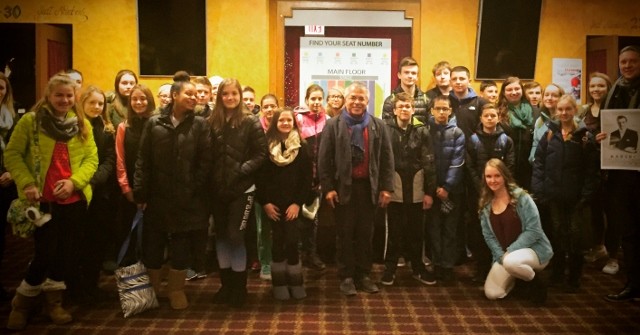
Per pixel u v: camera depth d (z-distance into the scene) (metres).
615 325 3.87
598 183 4.46
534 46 6.39
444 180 4.72
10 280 4.77
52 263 3.74
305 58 6.45
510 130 5.05
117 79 4.90
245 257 4.21
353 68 6.48
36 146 3.72
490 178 4.38
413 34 6.41
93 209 4.21
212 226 5.37
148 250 4.09
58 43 6.45
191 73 6.30
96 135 4.27
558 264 4.70
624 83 4.30
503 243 4.41
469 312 4.12
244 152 4.11
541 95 5.49
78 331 3.69
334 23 6.42
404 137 4.71
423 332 3.73
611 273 5.08
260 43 6.33
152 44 6.25
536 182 4.60
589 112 5.08
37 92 6.13
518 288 4.46
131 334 3.65
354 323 3.88
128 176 4.37
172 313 4.05
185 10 6.23
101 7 6.25
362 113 4.48
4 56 7.39
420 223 4.77
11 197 4.30
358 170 4.49
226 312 4.08
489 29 6.34
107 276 4.93
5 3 6.20
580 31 6.47
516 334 3.70
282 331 3.73
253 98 5.41
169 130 3.98
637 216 4.30
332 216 5.36
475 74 6.41
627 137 4.21
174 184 3.97
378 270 5.21
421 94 5.29
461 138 4.73
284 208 4.29
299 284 4.41
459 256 5.27
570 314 4.08
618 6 6.46
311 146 5.04
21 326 3.70
